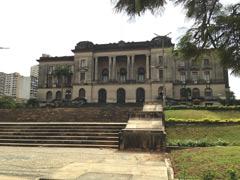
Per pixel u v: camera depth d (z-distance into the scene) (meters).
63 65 59.53
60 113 19.53
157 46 49.44
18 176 5.61
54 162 7.29
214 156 6.45
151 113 12.02
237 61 6.01
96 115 18.61
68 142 11.59
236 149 7.19
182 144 10.11
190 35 6.43
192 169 5.63
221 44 6.11
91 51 53.66
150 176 5.10
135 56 54.56
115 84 50.53
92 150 9.89
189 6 5.88
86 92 51.41
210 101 47.22
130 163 6.70
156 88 47.72
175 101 45.78
